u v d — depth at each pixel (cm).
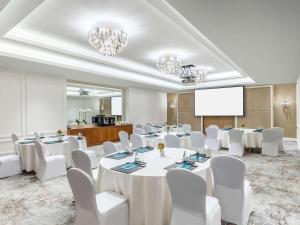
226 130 738
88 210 199
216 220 205
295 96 938
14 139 506
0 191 363
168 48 514
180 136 598
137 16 341
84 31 407
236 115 1029
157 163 270
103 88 1174
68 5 308
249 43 377
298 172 464
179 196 193
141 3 301
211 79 952
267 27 302
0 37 392
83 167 288
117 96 1554
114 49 390
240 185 233
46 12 330
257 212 286
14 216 278
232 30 316
